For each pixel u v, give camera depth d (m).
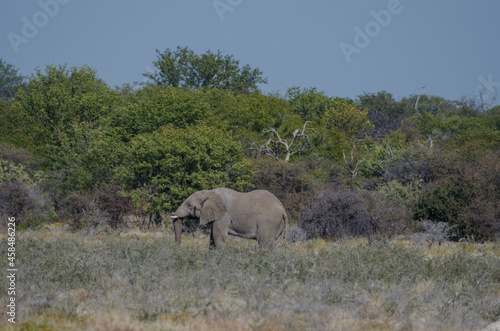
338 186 43.97
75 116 51.31
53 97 51.34
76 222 33.06
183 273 15.24
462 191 33.66
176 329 10.55
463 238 30.16
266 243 19.31
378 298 13.27
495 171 36.09
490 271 17.44
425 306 13.37
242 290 13.23
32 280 14.08
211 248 19.61
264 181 40.31
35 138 51.25
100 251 17.89
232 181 35.47
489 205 32.50
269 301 12.18
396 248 19.70
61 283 14.26
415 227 32.66
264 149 50.72
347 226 30.66
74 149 42.31
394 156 48.81
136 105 43.84
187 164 33.31
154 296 12.35
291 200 36.56
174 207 32.78
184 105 43.16
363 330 10.98
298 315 11.54
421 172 43.09
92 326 10.65
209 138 34.50
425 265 17.61
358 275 15.53
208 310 11.52
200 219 20.14
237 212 20.02
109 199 33.62
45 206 34.94
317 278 14.80
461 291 14.62
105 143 37.91
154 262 15.66
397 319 11.84
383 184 42.59
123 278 14.26
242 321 11.05
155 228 33.75
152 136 34.56
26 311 11.51
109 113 51.28
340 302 12.74
